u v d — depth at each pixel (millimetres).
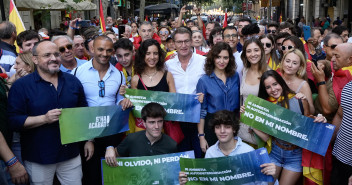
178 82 4469
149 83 4129
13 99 3186
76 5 14312
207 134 4176
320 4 32594
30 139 3252
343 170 3348
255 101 3602
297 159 3615
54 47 3199
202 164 3074
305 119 3447
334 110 3771
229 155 3234
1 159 3186
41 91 3236
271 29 7859
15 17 6281
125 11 31844
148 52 4016
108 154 3336
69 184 3494
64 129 3270
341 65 3887
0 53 4918
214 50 4043
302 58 3803
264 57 4129
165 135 3553
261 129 3598
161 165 3352
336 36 4910
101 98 3801
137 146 3475
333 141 3672
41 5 11664
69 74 3492
